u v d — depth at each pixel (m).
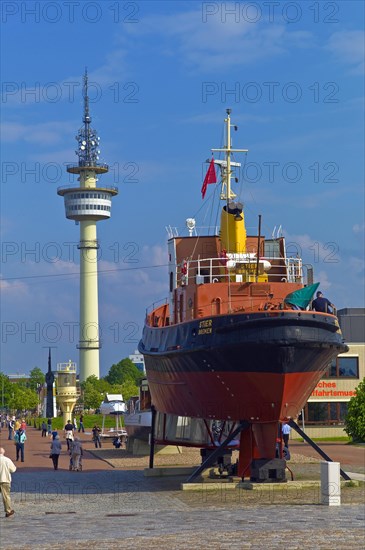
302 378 39.81
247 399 40.59
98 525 30.28
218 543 25.61
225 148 51.00
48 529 29.52
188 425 48.97
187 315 45.22
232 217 47.47
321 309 42.03
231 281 45.59
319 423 86.56
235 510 33.59
